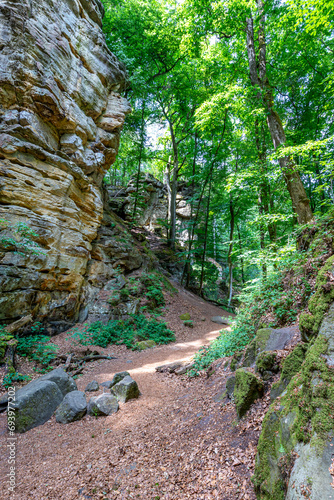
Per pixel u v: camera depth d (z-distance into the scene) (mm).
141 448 4512
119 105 14367
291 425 2748
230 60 15195
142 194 26125
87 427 5535
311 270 6000
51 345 9383
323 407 2400
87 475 4039
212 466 3490
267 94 10867
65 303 11047
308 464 2186
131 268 16328
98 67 13008
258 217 9750
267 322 6371
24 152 9633
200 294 21812
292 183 9570
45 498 3662
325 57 13500
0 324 8602
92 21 13227
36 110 9984
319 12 8781
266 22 12219
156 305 16078
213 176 20719
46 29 10250
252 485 2941
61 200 10781
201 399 5621
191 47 14820
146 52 20344
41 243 10047
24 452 4781
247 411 4086
